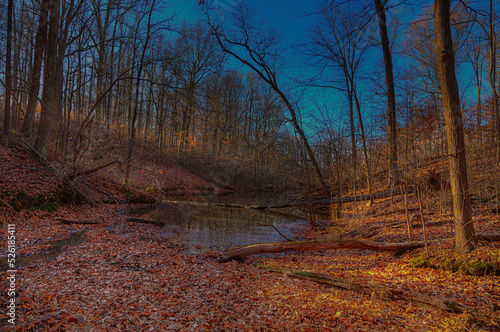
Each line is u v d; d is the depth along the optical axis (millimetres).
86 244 8375
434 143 10492
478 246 5699
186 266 6945
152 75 22000
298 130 14773
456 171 5832
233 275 6293
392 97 13703
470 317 3631
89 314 4062
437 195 11562
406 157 8633
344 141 12867
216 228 12734
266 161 33594
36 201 10859
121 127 26422
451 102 5766
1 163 11117
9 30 9977
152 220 12961
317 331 3732
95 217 12625
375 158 13305
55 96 14148
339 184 14414
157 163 26750
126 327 3818
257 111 35406
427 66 19703
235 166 35938
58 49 17969
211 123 32000
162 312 4301
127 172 18422
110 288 5109
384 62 14461
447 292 4566
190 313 4340
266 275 6281
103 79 25828
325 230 11750
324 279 5574
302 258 7973
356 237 9773
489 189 10570
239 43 17500
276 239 10734
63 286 5020
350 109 14148
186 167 32188
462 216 5770
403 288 4906
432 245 6820
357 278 5688
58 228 9930
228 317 4230
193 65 27234
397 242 7887
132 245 8719
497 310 3826
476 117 16875
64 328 3637
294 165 17875
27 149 12344
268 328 3861
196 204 20734
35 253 7195
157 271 6395
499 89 15922
